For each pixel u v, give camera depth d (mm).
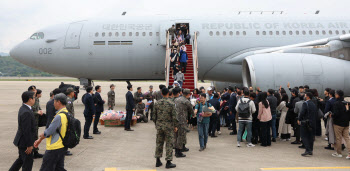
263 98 8500
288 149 8250
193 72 14672
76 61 17156
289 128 9430
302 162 6828
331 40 14367
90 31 17094
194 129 11305
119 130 10953
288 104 9070
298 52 14383
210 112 7711
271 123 9219
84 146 8344
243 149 8188
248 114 8344
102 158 7086
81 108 17953
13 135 9703
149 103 13055
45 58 17297
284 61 13281
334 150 8133
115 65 17234
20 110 5168
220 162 6789
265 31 17031
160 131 6324
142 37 16969
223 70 17375
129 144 8641
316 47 14203
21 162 5367
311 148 7434
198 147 8398
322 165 6570
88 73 17688
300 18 17844
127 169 6191
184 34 17156
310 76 13078
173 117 6285
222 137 9898
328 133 8023
